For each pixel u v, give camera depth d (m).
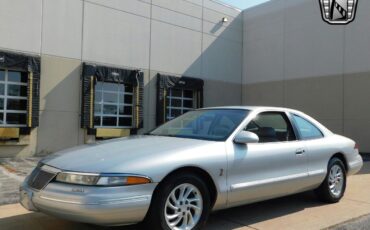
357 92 15.59
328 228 4.74
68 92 13.46
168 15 16.70
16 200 5.95
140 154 4.02
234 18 19.89
